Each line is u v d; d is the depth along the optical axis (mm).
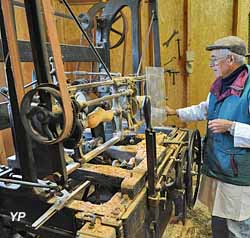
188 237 2408
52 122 930
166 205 1795
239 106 1782
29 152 1062
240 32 3910
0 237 1262
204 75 4145
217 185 1948
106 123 1751
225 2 3906
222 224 2098
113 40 3361
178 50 4047
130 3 2449
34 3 915
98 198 1580
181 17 3943
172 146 1937
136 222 1195
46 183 1068
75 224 1087
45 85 924
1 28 965
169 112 2418
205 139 2064
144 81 1876
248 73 1816
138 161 1609
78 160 1196
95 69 2801
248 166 1814
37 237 1327
